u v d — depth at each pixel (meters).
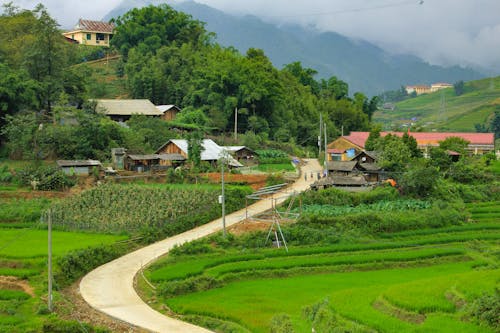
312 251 85.38
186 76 180.88
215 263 77.94
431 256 84.81
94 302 64.00
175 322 58.03
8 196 105.69
